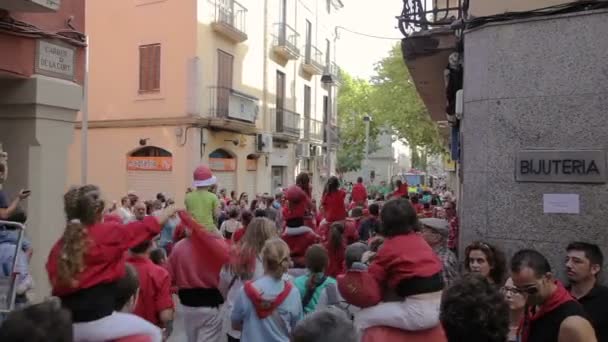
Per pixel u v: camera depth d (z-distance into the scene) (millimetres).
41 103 8328
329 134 21906
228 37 20844
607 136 5238
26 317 1970
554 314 3189
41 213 8445
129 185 19812
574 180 5359
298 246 7000
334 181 9477
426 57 8039
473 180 6051
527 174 5582
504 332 2232
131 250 4609
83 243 3117
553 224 5457
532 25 5613
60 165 8828
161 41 19281
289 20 27266
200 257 5684
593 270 3826
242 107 21328
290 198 7082
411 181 47219
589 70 5316
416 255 3428
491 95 5859
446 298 2346
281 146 26703
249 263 5223
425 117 29891
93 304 3137
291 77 27703
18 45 8047
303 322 2145
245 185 23000
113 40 19984
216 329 5781
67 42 8922
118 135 19953
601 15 5273
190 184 18922
